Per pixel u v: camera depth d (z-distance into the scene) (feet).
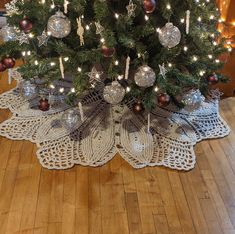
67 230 4.45
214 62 5.60
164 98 5.18
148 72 4.84
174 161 5.40
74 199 4.83
